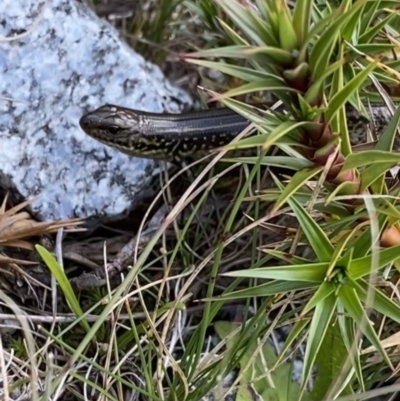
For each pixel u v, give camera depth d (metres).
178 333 0.24
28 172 0.26
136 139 0.27
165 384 0.23
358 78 0.17
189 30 0.30
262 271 0.19
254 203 0.26
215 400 0.21
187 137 0.28
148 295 0.25
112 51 0.28
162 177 0.28
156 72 0.29
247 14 0.17
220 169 0.28
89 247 0.26
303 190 0.22
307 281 0.19
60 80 0.27
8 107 0.26
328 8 0.21
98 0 0.30
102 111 0.27
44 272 0.25
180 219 0.27
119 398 0.22
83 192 0.26
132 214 0.28
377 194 0.20
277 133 0.17
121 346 0.23
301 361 0.24
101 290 0.25
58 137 0.27
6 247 0.26
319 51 0.17
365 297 0.19
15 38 0.25
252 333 0.23
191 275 0.23
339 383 0.20
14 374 0.23
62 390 0.22
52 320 0.24
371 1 0.22
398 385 0.20
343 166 0.19
